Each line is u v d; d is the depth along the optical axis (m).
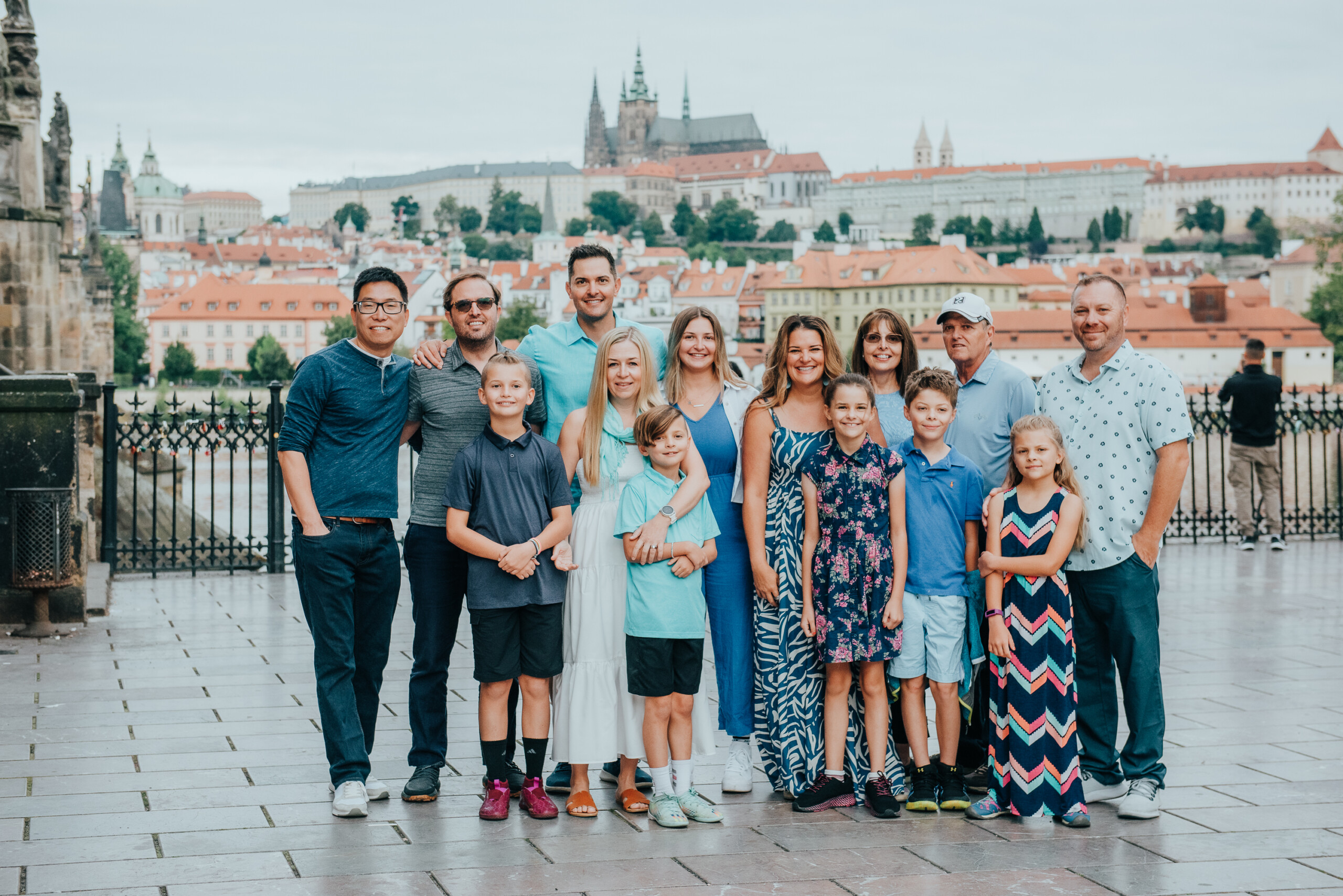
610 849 6.34
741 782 7.46
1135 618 7.10
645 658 6.82
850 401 7.03
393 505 7.29
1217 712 9.05
